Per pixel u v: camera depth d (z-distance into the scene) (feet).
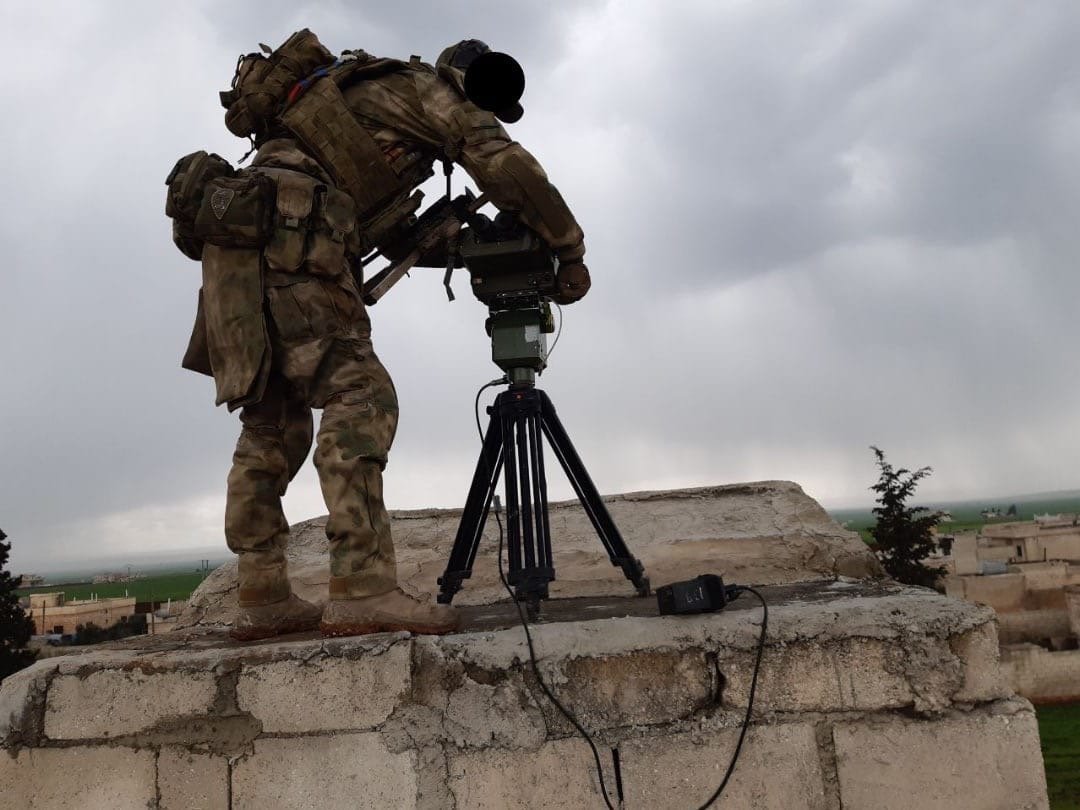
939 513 80.53
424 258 9.41
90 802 6.97
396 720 6.88
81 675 7.15
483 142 7.65
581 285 8.57
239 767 6.90
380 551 7.36
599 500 9.16
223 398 7.36
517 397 8.34
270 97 7.89
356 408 7.37
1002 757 6.63
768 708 6.84
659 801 6.71
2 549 75.00
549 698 6.91
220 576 11.63
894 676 6.80
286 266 7.30
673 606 7.21
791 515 12.22
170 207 7.61
